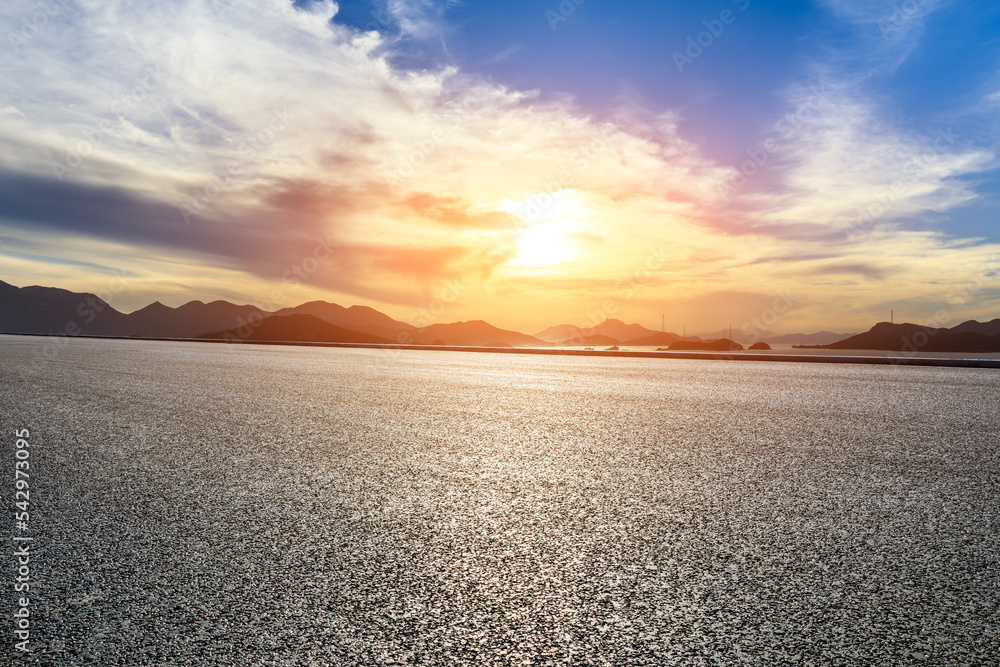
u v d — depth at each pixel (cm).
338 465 446
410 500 359
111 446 511
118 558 271
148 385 974
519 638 201
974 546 283
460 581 246
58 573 256
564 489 382
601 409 731
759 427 605
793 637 202
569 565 262
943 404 782
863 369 1437
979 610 221
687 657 189
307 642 199
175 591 238
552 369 1411
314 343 3002
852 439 543
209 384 996
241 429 592
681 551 277
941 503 351
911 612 220
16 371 1215
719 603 226
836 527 309
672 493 372
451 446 514
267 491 378
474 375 1220
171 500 359
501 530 307
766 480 402
